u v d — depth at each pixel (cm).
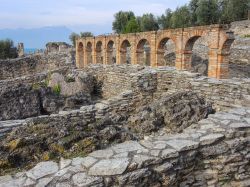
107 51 3656
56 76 1806
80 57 4416
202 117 886
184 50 2344
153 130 874
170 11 6450
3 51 6106
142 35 2912
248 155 612
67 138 614
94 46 3912
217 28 1950
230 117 704
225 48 1972
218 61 2003
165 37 2569
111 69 1738
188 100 940
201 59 3278
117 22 6962
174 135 615
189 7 5656
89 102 1462
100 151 540
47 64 4297
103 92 1825
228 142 595
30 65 4169
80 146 591
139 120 923
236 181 604
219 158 583
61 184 451
